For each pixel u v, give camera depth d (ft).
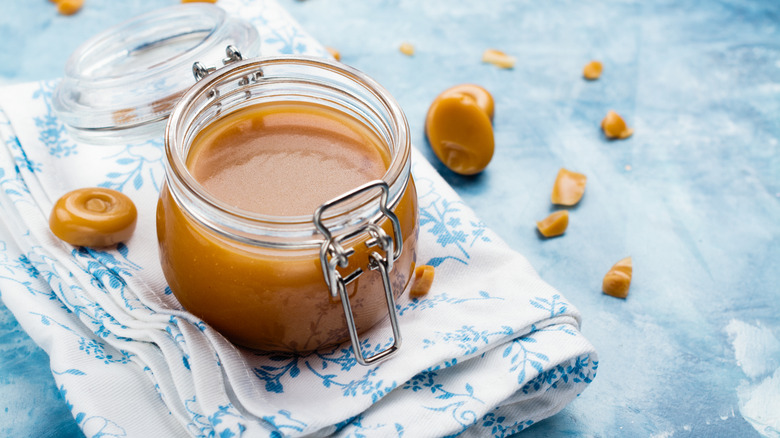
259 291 1.46
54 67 2.11
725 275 1.82
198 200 1.42
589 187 1.94
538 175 1.96
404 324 1.58
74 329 1.58
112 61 1.72
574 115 2.07
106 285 1.58
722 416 1.65
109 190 1.66
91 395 1.50
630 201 1.92
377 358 1.48
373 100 1.53
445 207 1.71
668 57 2.19
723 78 2.14
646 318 1.76
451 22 2.26
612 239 1.86
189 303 1.53
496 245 1.66
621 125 2.02
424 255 1.67
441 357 1.50
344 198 1.37
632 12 2.29
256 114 1.58
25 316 1.57
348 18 2.25
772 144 2.02
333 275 1.41
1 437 1.58
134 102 1.61
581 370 1.57
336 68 1.54
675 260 1.84
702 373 1.69
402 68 2.15
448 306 1.59
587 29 2.25
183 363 1.50
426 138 2.00
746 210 1.91
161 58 1.72
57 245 1.63
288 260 1.45
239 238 1.42
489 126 1.88
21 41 2.15
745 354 1.72
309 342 1.52
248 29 1.73
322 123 1.58
